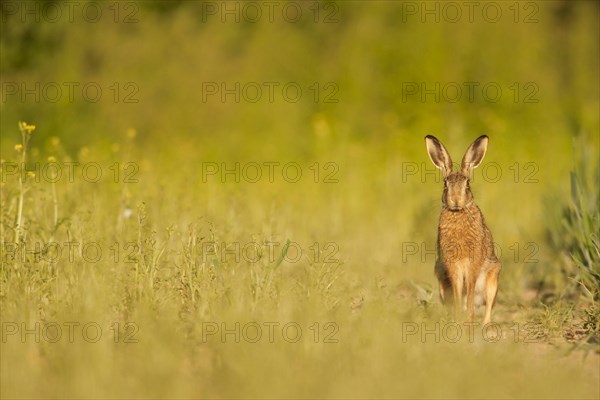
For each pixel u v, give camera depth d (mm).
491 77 25875
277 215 15430
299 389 8430
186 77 25531
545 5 28625
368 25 26656
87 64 25969
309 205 18266
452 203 11609
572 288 13195
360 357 9242
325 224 16750
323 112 25281
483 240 11852
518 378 9195
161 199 14461
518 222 17719
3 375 8609
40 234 12094
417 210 17469
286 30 27297
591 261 12969
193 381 8836
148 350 9125
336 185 20000
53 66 25578
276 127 24203
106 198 14711
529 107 25312
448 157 12547
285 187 19922
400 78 25547
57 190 14688
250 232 13984
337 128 24031
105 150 21891
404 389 8469
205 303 10523
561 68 27594
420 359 9273
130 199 14297
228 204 15578
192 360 9508
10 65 25594
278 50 26547
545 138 24125
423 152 22828
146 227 12227
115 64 25719
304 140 24031
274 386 8461
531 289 14031
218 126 24609
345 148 22578
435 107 24703
